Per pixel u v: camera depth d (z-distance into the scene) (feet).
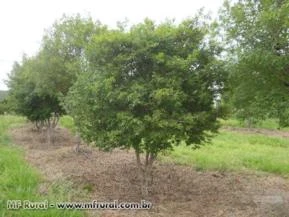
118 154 46.16
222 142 61.62
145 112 25.29
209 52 26.32
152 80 25.05
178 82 24.86
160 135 24.27
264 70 24.27
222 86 26.43
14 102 64.49
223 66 25.35
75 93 29.37
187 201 28.37
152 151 27.04
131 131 25.07
